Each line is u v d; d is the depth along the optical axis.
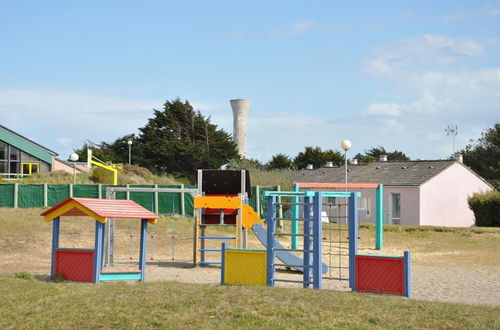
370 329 10.36
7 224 30.88
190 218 37.38
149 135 82.38
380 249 28.97
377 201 29.22
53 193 38.50
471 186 52.78
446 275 19.55
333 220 51.09
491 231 33.97
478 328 10.37
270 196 16.02
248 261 16.05
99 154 85.19
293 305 11.97
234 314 11.36
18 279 16.14
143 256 17.16
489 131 80.88
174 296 13.01
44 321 11.23
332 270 21.11
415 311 11.60
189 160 79.50
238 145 90.50
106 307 12.08
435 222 50.09
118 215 16.59
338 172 59.06
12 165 59.22
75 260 16.66
